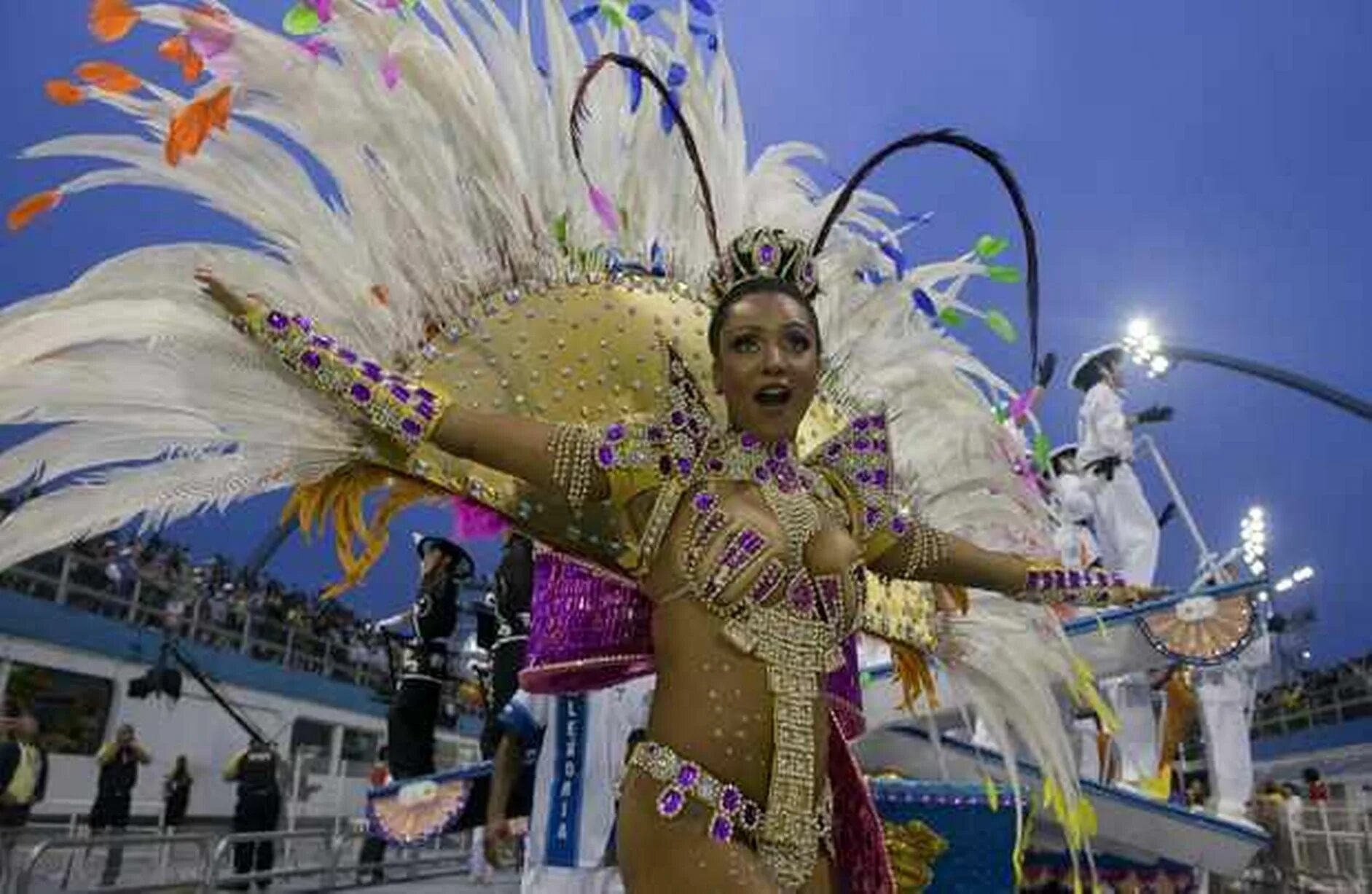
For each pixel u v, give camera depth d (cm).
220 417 214
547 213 267
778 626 220
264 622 2186
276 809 1205
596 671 274
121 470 212
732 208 305
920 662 317
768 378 226
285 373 219
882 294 313
